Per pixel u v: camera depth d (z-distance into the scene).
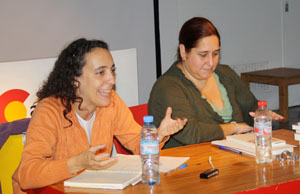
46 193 1.45
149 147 1.46
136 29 4.68
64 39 4.23
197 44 2.24
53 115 1.66
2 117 2.19
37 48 4.10
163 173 1.54
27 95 2.28
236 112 2.46
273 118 2.12
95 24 4.41
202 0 5.34
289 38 6.06
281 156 1.66
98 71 1.67
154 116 2.30
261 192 1.36
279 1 5.93
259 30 5.82
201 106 2.33
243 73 5.57
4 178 1.92
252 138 1.90
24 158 1.51
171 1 4.91
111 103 1.90
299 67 6.20
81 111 1.77
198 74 2.32
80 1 4.29
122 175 1.48
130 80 2.85
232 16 5.59
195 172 1.54
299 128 1.86
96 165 1.39
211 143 1.98
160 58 4.89
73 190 1.39
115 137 2.10
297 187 1.42
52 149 1.64
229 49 5.64
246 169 1.56
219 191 1.33
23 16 3.99
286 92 5.14
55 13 4.16
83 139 1.75
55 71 1.75
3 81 2.19
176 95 2.26
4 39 3.92
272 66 6.00
